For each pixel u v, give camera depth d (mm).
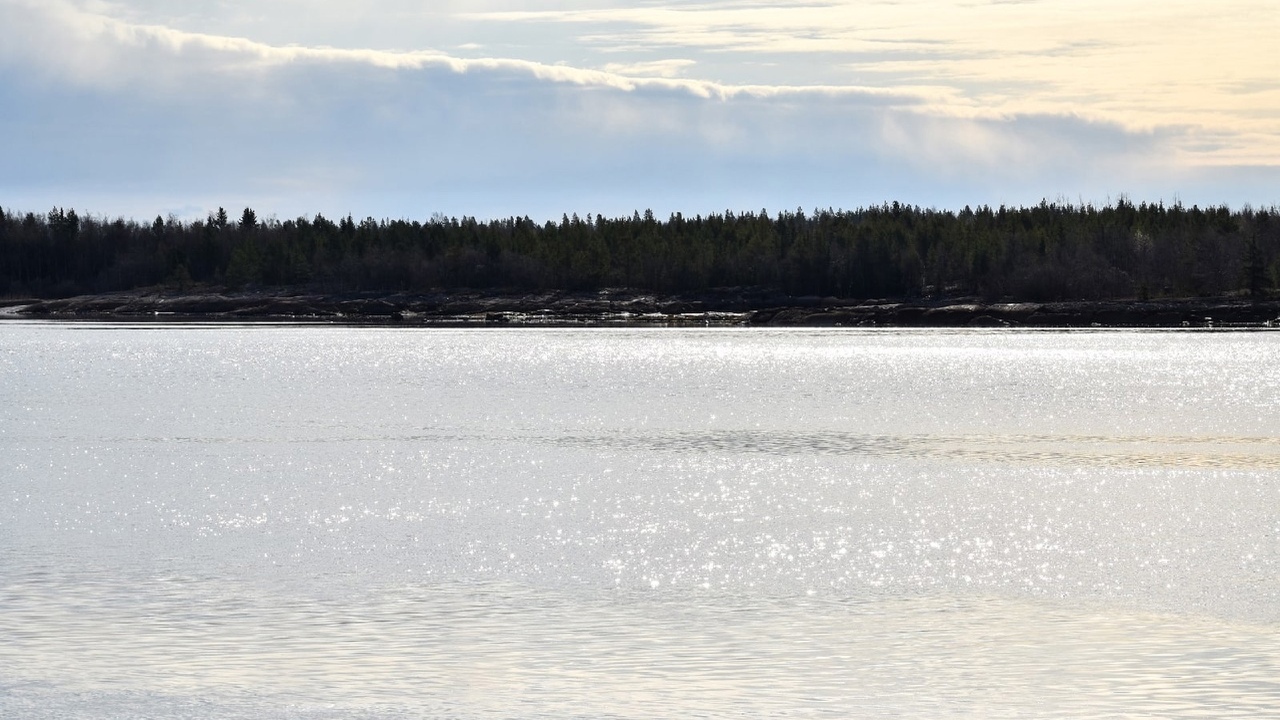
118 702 24297
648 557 36656
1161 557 36438
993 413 84250
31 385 111562
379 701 24344
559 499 47125
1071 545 38250
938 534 40094
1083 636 28391
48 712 23781
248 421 79250
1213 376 121500
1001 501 46562
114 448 63844
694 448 64000
